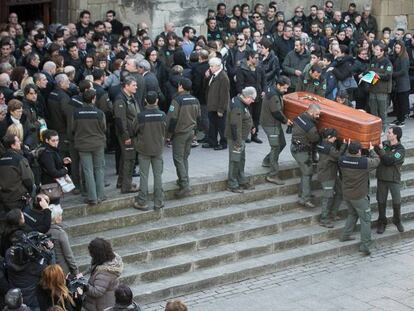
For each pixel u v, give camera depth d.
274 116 20.89
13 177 16.78
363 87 24.62
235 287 18.52
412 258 20.20
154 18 26.30
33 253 14.62
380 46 24.33
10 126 17.31
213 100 22.48
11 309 13.12
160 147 19.11
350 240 20.44
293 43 26.34
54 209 15.73
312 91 22.80
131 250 18.45
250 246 19.44
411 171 23.28
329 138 20.08
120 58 21.95
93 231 18.66
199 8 27.09
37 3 26.69
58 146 19.58
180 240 19.06
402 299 18.25
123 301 13.26
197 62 22.92
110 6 27.30
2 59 21.39
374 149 20.41
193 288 18.14
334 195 20.59
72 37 22.61
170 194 20.08
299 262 19.58
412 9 31.64
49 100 19.42
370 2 31.23
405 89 25.38
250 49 23.92
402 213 21.59
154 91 20.42
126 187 19.58
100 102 19.97
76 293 14.70
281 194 21.28
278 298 18.11
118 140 19.62
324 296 18.28
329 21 29.47
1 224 16.72
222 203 20.42
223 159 22.28
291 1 30.86
